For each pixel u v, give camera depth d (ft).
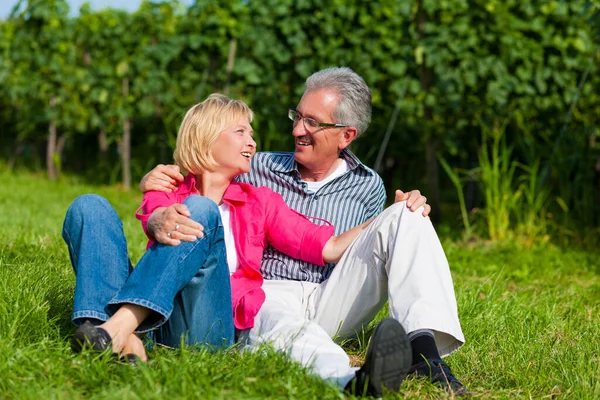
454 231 22.95
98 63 37.19
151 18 35.12
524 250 19.74
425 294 7.73
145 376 6.73
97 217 7.65
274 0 28.43
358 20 28.17
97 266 7.50
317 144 9.38
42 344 7.45
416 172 34.42
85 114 36.88
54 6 37.40
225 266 7.87
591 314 12.55
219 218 7.64
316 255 8.80
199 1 29.60
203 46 30.58
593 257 18.93
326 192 9.62
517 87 25.25
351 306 8.71
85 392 6.74
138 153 40.57
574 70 25.80
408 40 27.68
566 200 22.11
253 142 8.64
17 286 9.26
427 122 24.36
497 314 11.28
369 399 6.79
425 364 7.46
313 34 28.48
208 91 31.73
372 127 29.58
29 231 15.81
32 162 47.62
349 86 9.37
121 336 7.18
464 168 31.27
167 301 7.29
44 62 37.37
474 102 25.34
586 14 24.17
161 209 7.66
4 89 42.75
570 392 7.82
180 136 8.53
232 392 6.75
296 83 29.48
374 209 9.96
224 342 8.00
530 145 22.48
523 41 25.39
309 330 7.87
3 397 6.48
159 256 7.38
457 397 7.30
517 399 7.54
